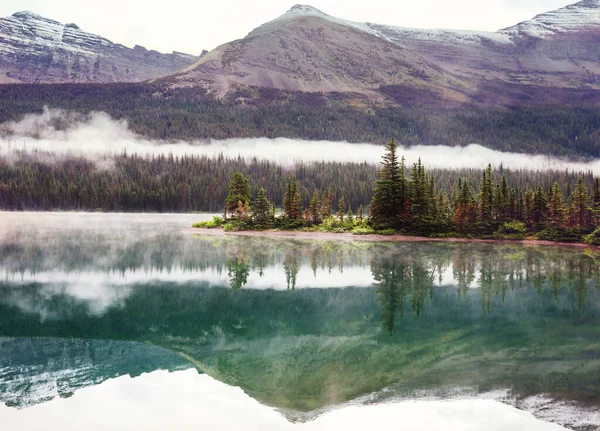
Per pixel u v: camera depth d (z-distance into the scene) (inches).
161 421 639.8
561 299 1355.8
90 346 971.3
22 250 2407.7
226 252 2442.2
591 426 601.9
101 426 631.8
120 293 1444.4
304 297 1391.5
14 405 693.9
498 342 952.3
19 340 1004.6
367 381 761.0
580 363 824.9
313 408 676.7
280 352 912.9
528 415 634.8
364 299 1366.9
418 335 1009.5
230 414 660.1
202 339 1007.6
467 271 1862.7
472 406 662.5
